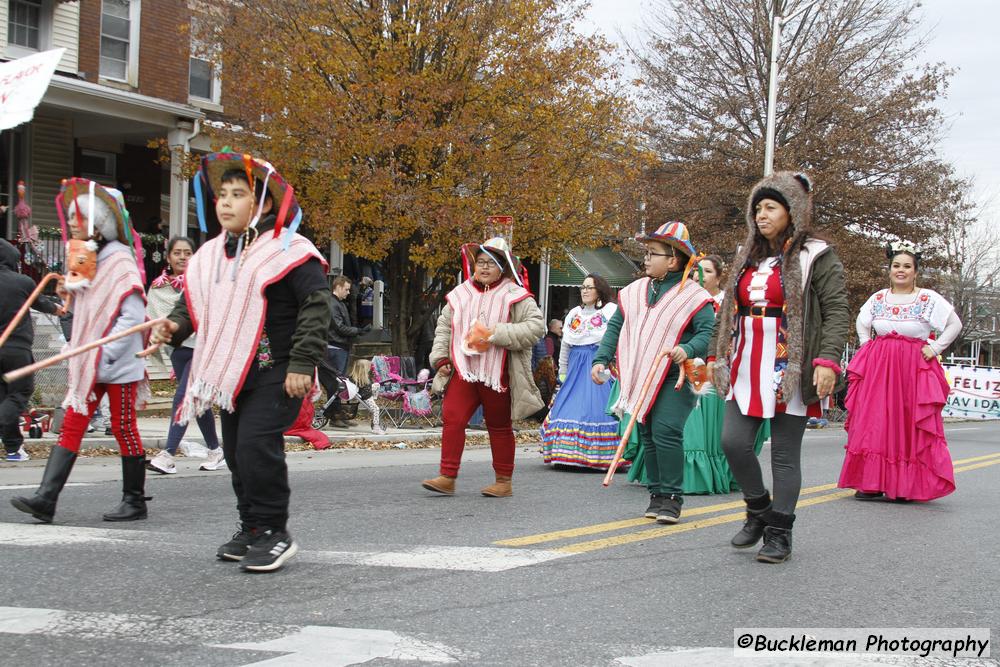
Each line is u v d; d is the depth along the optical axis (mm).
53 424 10422
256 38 15375
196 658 3387
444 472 7477
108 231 5969
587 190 16547
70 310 6016
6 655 3373
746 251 5387
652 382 6531
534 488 8141
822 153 25156
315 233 16578
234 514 6320
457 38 15125
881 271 25094
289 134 15641
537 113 15367
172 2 19391
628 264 27719
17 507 5691
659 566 5121
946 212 26188
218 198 4746
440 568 4836
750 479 5496
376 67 15258
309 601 4148
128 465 5992
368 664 3379
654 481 6727
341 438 11711
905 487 7934
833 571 5168
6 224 17703
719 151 25750
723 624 4082
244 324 4566
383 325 23594
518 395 7301
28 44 17438
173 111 18016
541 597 4383
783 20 22344
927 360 8156
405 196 14734
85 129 18828
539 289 25547
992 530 6672
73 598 4086
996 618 4332
